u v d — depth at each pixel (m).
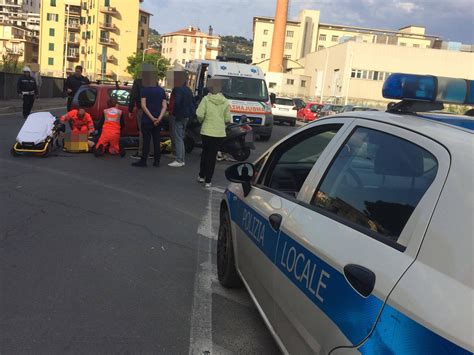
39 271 4.52
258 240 3.36
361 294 1.96
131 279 4.49
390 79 2.68
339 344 2.00
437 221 1.84
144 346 3.37
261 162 3.99
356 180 2.53
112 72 95.69
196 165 11.09
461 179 1.85
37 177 8.40
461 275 1.66
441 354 1.53
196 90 17.42
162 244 5.50
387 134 2.46
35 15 144.12
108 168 9.74
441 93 2.52
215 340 3.52
